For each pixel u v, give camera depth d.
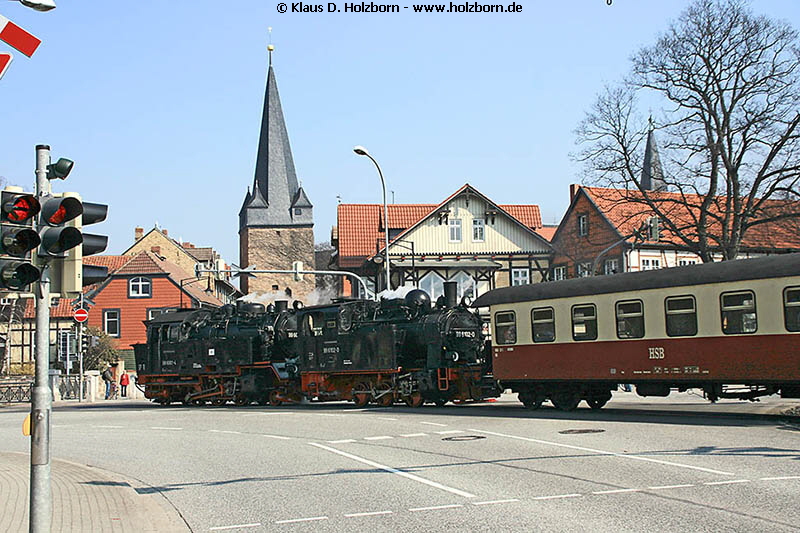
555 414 21.09
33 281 7.72
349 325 27.83
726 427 16.48
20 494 11.29
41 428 7.66
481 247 52.34
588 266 51.31
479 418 20.59
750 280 18.09
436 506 9.67
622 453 13.27
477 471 12.14
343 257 56.47
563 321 21.98
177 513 10.00
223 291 81.88
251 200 94.50
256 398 31.92
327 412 24.95
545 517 8.73
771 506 8.80
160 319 35.91
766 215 36.81
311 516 9.50
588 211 51.81
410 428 18.77
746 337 18.09
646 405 24.61
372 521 9.05
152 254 61.84
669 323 19.59
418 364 26.12
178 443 18.02
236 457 15.15
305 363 29.39
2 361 49.84
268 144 95.12
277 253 93.69
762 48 34.78
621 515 8.65
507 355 23.41
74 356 41.22
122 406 35.12
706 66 35.47
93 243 8.39
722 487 10.01
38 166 8.03
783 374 17.44
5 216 7.70
